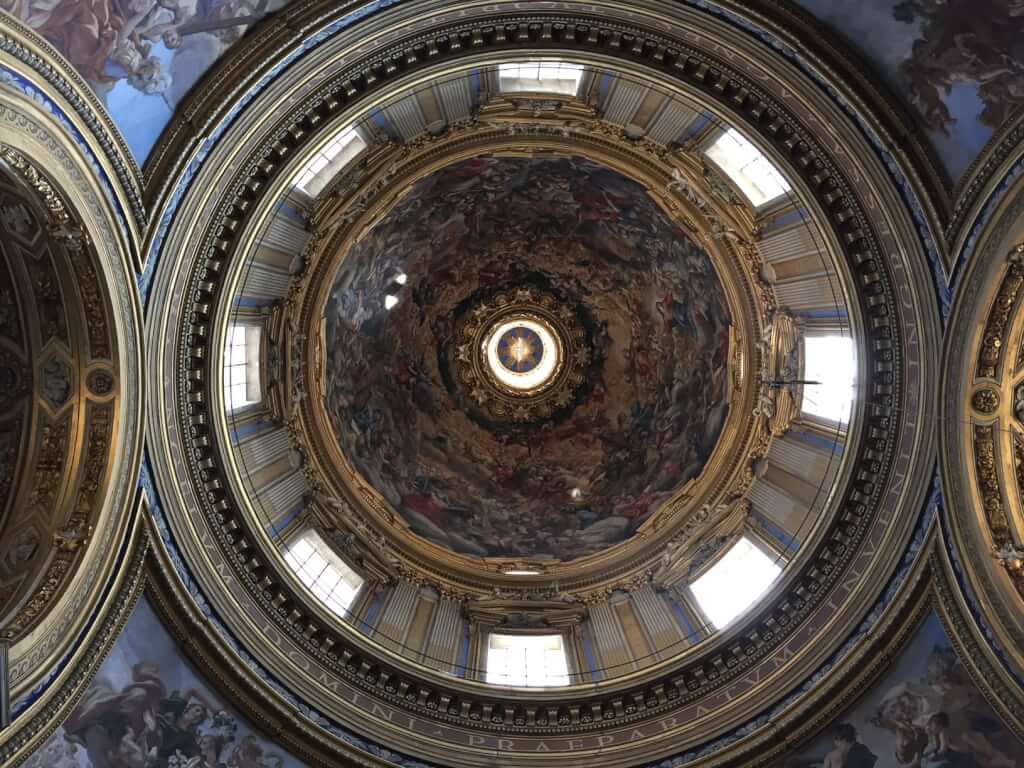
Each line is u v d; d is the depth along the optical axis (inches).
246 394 858.8
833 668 714.2
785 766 717.3
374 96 705.6
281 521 854.5
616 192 982.4
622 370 1122.7
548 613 923.4
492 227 1081.4
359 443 1017.5
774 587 767.7
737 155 826.8
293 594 764.0
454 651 860.0
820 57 650.2
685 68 698.2
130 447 645.9
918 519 704.4
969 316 655.1
